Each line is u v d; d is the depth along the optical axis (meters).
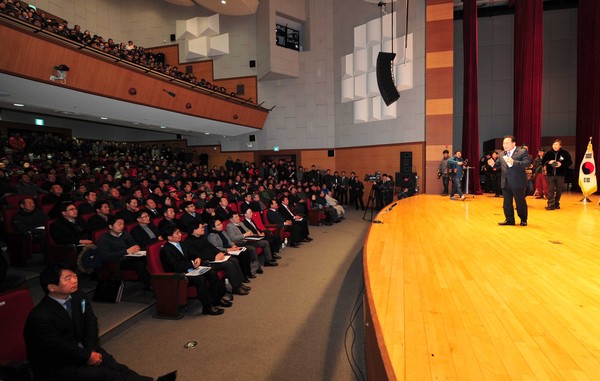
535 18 10.12
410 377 1.49
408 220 5.84
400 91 12.52
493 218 5.88
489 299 2.34
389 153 13.04
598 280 2.66
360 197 13.41
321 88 15.74
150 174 11.38
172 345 3.25
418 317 2.09
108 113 10.64
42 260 5.37
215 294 4.08
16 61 7.49
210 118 13.40
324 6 15.59
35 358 2.19
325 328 3.58
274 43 15.12
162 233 4.20
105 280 4.27
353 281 5.12
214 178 12.65
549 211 6.35
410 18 12.12
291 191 10.68
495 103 14.40
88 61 8.84
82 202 6.58
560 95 13.73
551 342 1.75
